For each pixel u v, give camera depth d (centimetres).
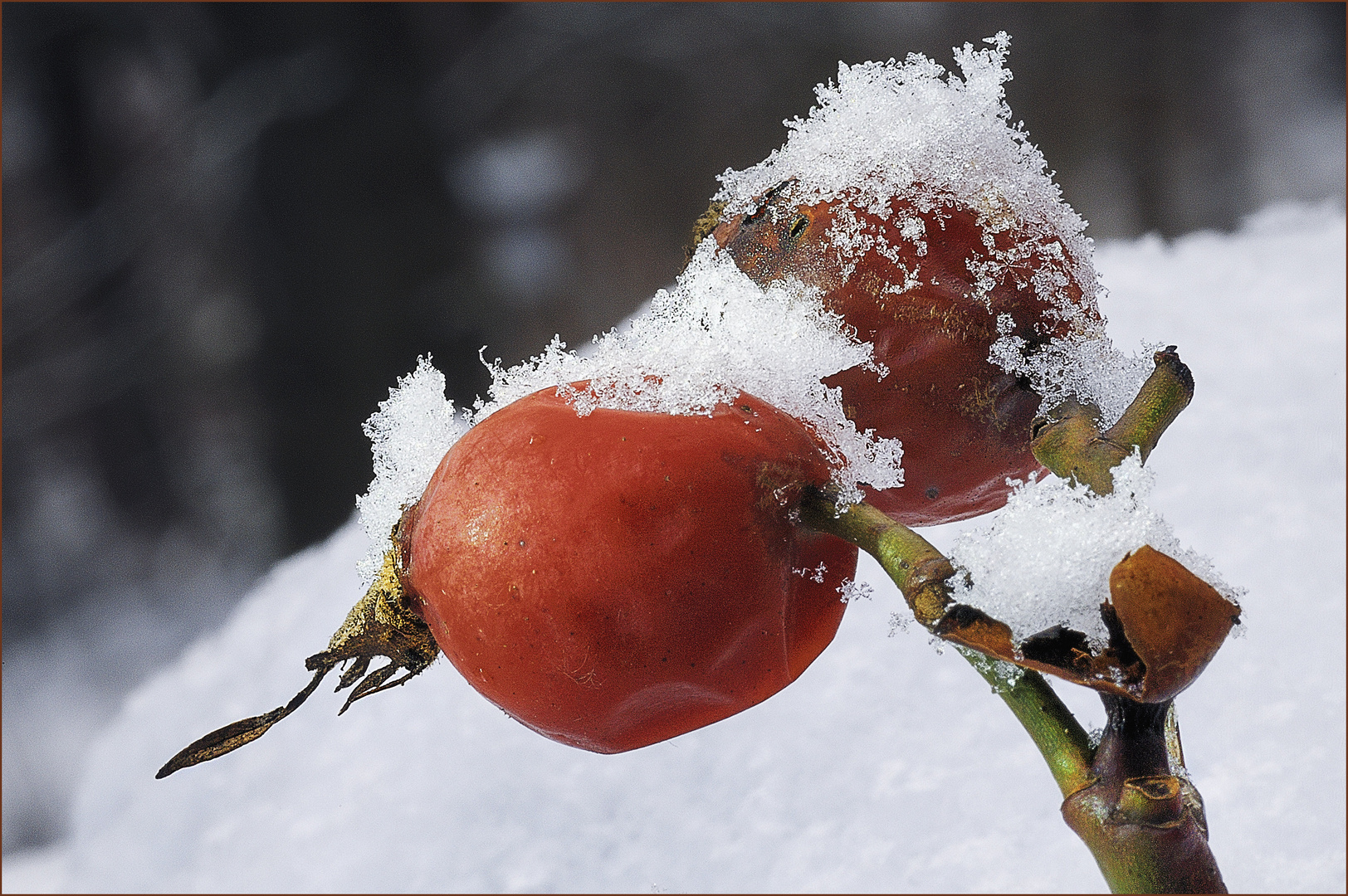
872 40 192
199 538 176
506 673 21
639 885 31
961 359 22
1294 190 173
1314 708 30
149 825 40
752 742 33
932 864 29
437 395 22
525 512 21
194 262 170
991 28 186
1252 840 27
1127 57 182
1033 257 22
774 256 22
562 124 186
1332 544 35
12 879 45
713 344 21
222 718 42
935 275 22
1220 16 185
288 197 160
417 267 163
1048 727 21
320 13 164
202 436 173
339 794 37
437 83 174
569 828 33
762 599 21
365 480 159
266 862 35
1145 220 172
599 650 21
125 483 177
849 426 21
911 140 22
